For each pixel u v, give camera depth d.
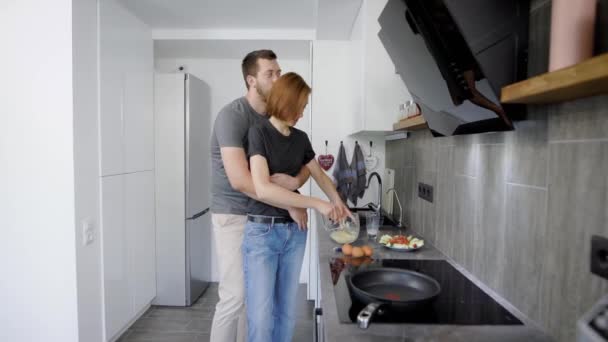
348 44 2.92
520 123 0.99
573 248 0.82
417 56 1.11
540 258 0.94
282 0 2.53
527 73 0.90
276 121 1.58
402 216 2.38
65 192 2.01
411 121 1.60
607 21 0.67
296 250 1.74
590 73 0.55
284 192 1.50
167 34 3.13
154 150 3.04
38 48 1.99
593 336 0.46
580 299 0.80
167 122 3.07
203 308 3.12
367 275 1.29
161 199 3.10
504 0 0.85
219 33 3.13
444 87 1.08
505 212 1.11
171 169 3.09
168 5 2.64
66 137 1.99
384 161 2.92
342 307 1.05
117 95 2.44
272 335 1.82
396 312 1.01
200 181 3.37
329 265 1.46
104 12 2.27
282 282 1.76
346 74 2.94
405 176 2.30
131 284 2.64
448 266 1.45
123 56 2.51
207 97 3.56
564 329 0.85
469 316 1.00
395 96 2.03
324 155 2.97
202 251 3.43
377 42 2.02
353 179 2.80
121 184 2.49
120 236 2.48
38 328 2.06
